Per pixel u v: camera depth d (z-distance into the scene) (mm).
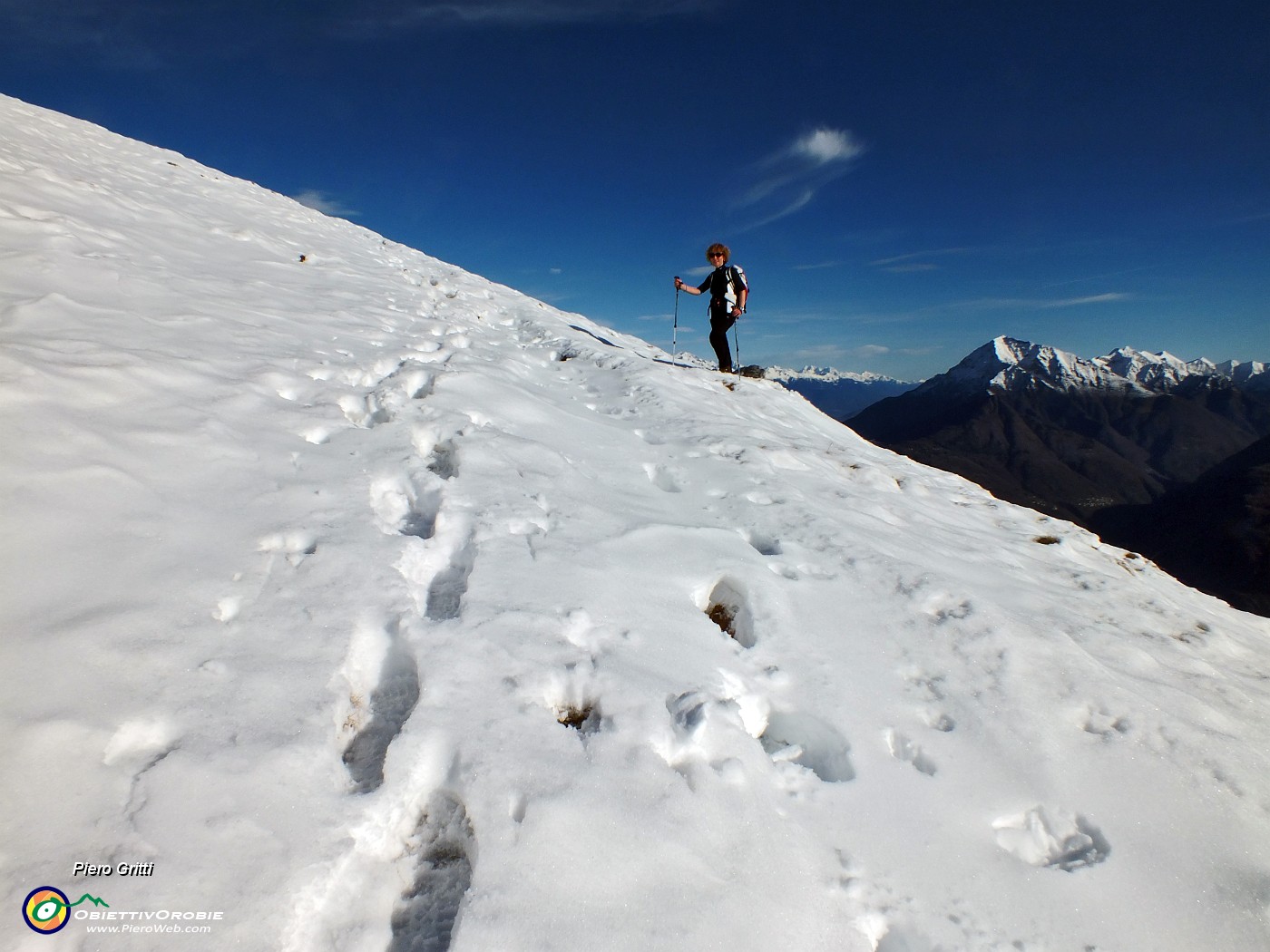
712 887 2297
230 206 13188
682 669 3342
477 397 6250
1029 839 2908
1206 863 2863
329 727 2508
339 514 3779
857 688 3549
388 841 2324
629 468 6074
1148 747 3426
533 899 2084
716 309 11273
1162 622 5227
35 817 1882
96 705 2217
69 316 4836
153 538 3066
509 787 2412
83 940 1676
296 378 5438
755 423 8859
